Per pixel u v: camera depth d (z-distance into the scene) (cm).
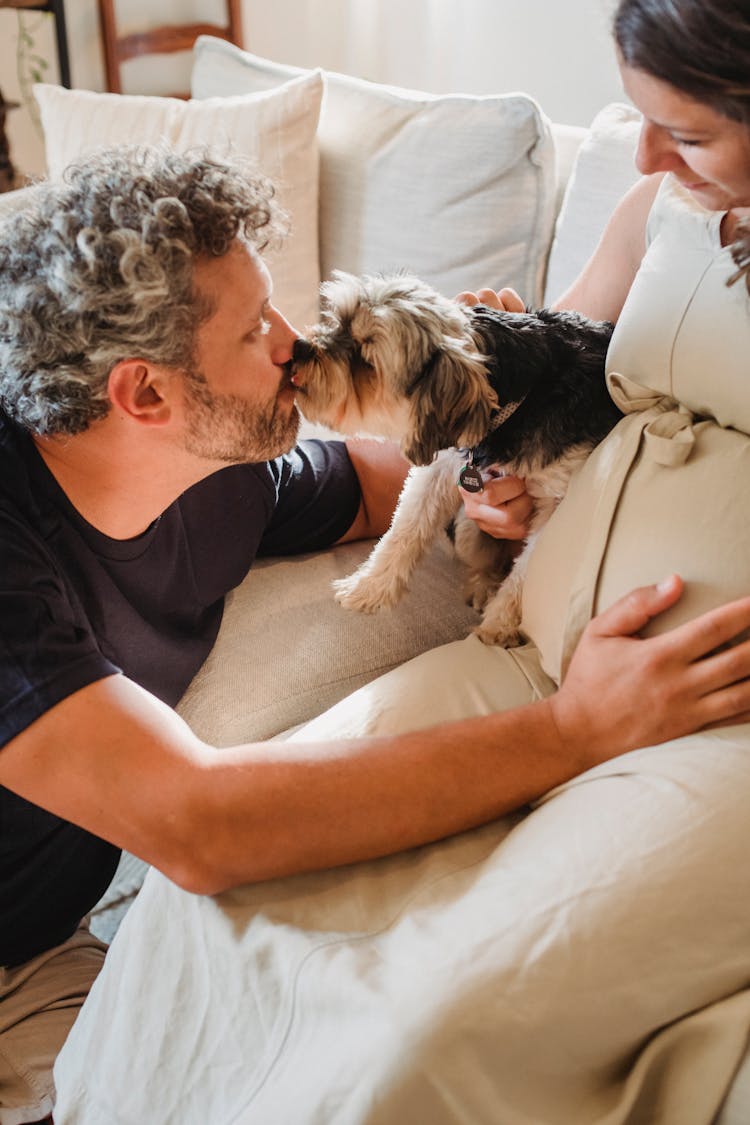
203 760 91
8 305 98
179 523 129
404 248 195
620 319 113
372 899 91
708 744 88
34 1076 112
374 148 198
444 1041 74
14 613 91
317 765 92
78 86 329
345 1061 77
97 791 89
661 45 79
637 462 106
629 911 78
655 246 111
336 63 335
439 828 93
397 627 147
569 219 173
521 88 277
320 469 163
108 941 136
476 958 77
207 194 100
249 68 230
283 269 202
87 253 93
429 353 129
